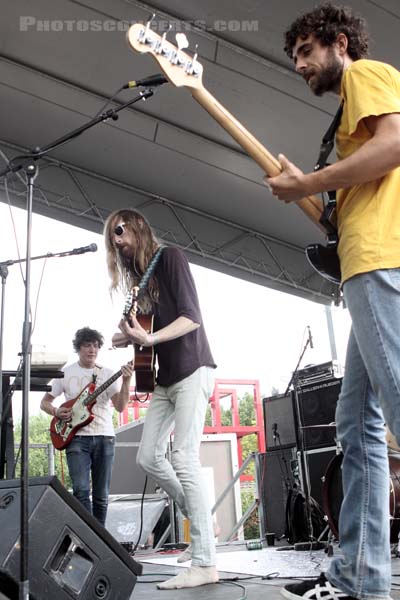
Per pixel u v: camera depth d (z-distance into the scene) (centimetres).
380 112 151
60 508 174
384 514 172
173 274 278
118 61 676
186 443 262
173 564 365
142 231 289
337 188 158
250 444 1494
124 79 698
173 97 698
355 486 174
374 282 157
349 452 177
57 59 687
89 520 179
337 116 170
